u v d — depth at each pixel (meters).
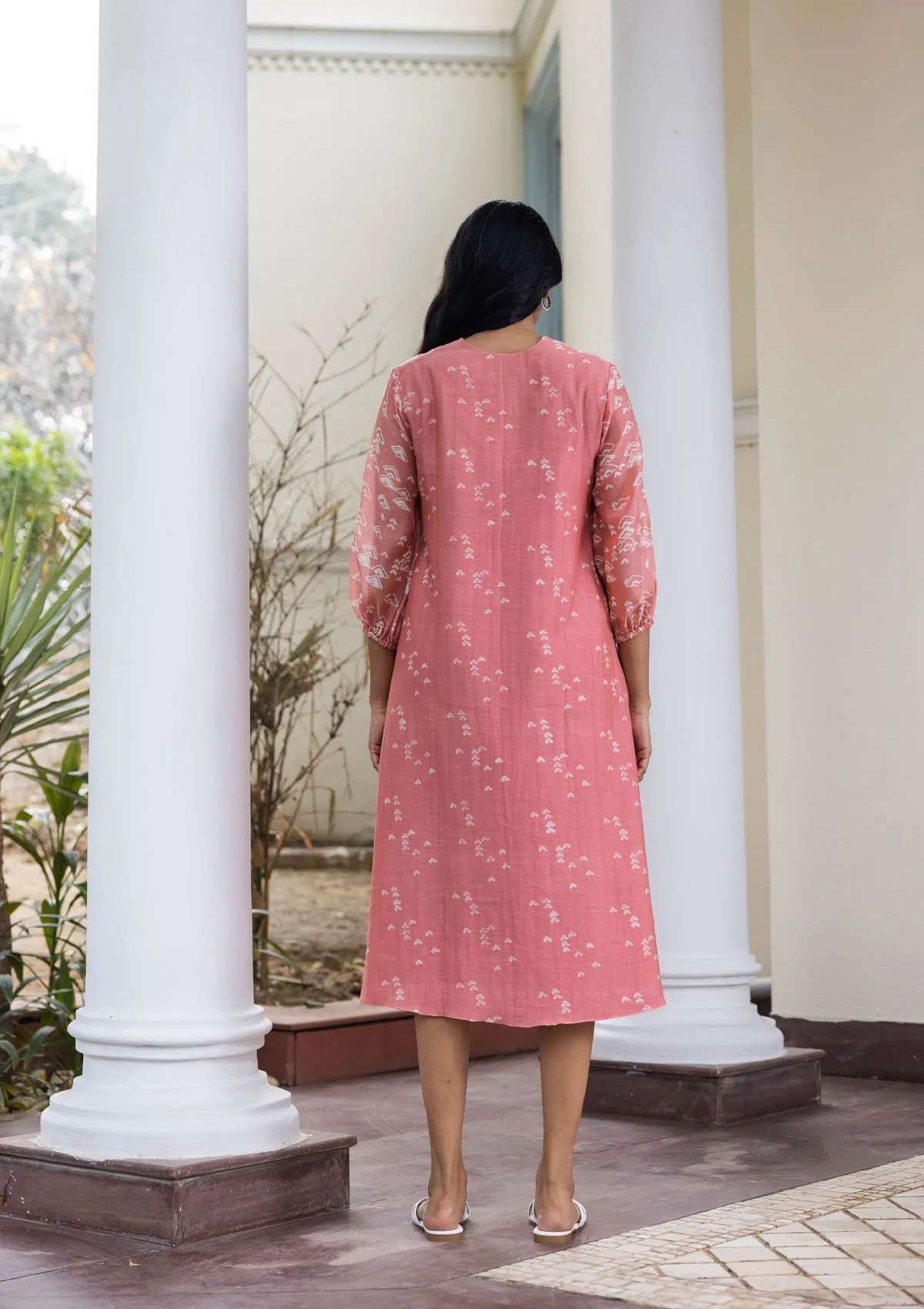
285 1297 1.88
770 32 4.33
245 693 2.49
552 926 2.10
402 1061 4.17
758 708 5.30
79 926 3.66
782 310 4.27
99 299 2.49
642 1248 2.09
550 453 2.17
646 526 2.22
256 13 8.54
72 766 3.74
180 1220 2.15
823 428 4.19
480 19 8.62
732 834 3.52
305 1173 2.34
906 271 4.07
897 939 3.98
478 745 2.13
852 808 4.09
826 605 4.16
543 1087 2.20
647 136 3.59
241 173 2.54
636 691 2.29
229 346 2.49
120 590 2.41
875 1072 3.96
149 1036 2.31
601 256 6.54
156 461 2.41
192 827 2.38
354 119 8.60
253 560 5.73
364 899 6.96
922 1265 1.97
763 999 4.89
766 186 4.32
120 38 2.48
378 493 2.23
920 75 4.07
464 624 2.15
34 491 9.20
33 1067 3.72
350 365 8.52
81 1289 1.92
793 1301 1.81
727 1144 2.97
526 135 8.64
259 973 4.77
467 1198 2.43
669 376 3.54
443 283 2.30
